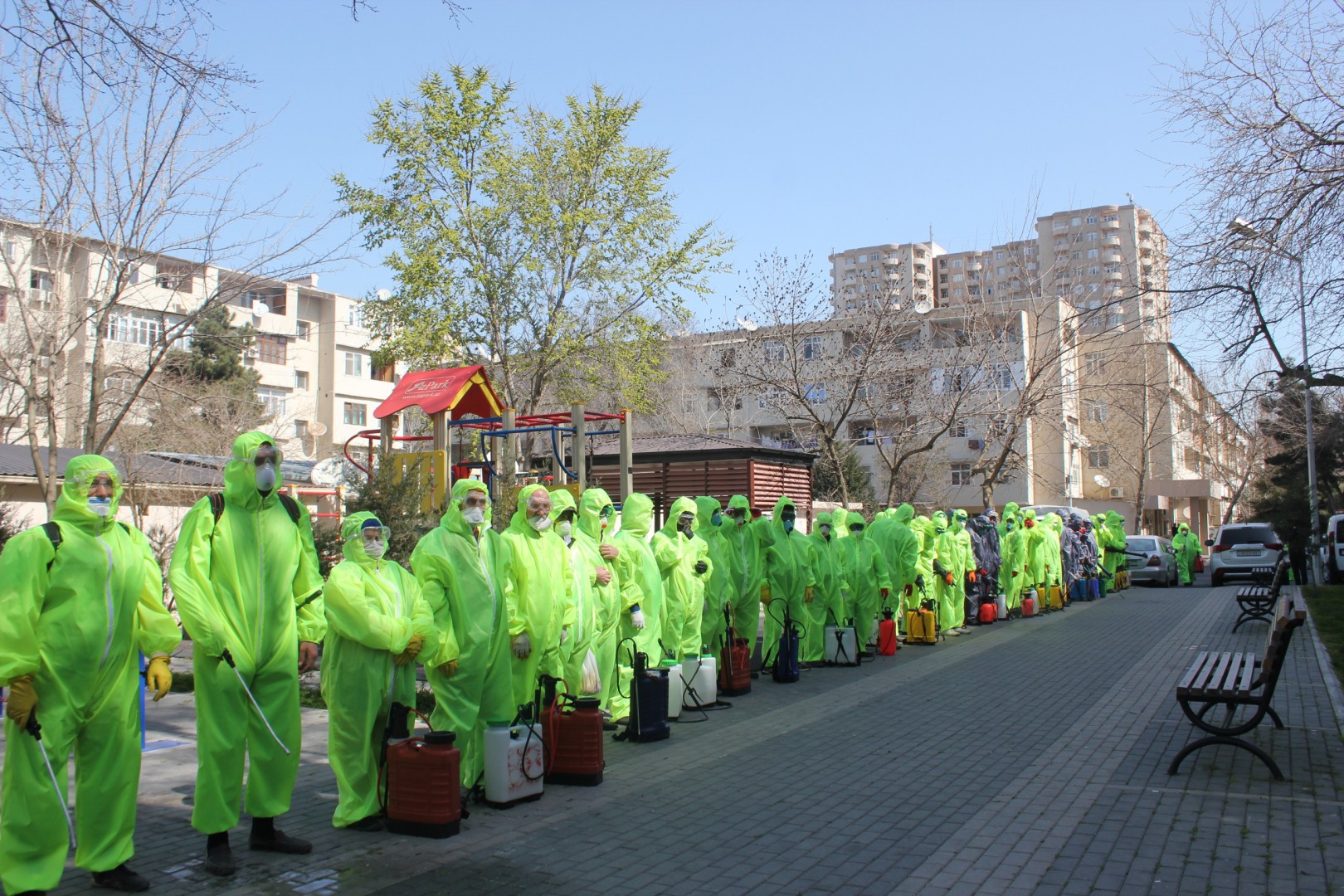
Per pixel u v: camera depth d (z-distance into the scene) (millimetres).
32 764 4711
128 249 12664
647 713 8547
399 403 14539
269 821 5691
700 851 5676
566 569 7707
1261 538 24844
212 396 22406
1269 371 11891
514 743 6609
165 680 5160
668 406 37719
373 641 5988
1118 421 46406
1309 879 5059
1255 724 7086
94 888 5109
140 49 7406
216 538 5477
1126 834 5859
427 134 21219
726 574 11172
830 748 8258
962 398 24500
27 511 18766
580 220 21812
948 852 5609
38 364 12633
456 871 5363
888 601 14250
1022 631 16750
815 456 24797
